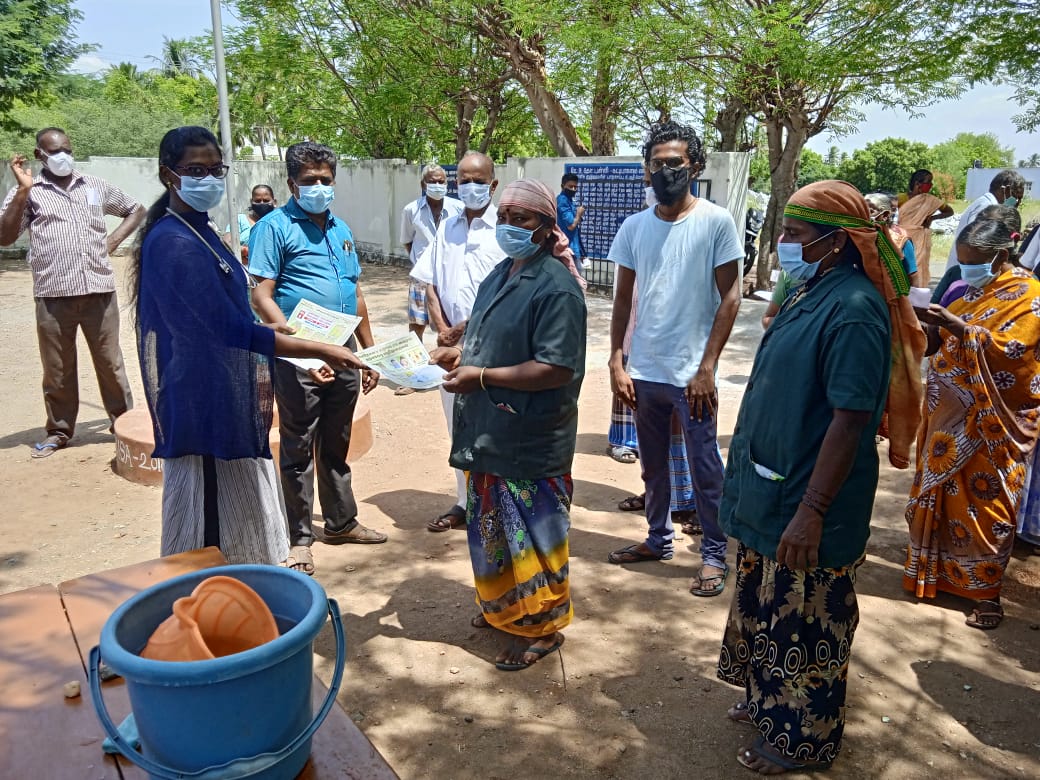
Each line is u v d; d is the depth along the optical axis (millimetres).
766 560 2586
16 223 5535
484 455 3074
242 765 1325
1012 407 3611
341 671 1536
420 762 2713
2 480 5332
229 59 17516
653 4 10984
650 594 3895
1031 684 3191
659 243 3844
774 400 2502
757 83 10953
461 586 3953
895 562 4250
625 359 4996
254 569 1611
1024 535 4375
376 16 14961
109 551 4316
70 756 1514
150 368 2777
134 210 6004
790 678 2576
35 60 17594
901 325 2459
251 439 2873
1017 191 5992
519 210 2938
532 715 2971
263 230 3891
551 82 13266
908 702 3062
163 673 1237
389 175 17297
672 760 2738
